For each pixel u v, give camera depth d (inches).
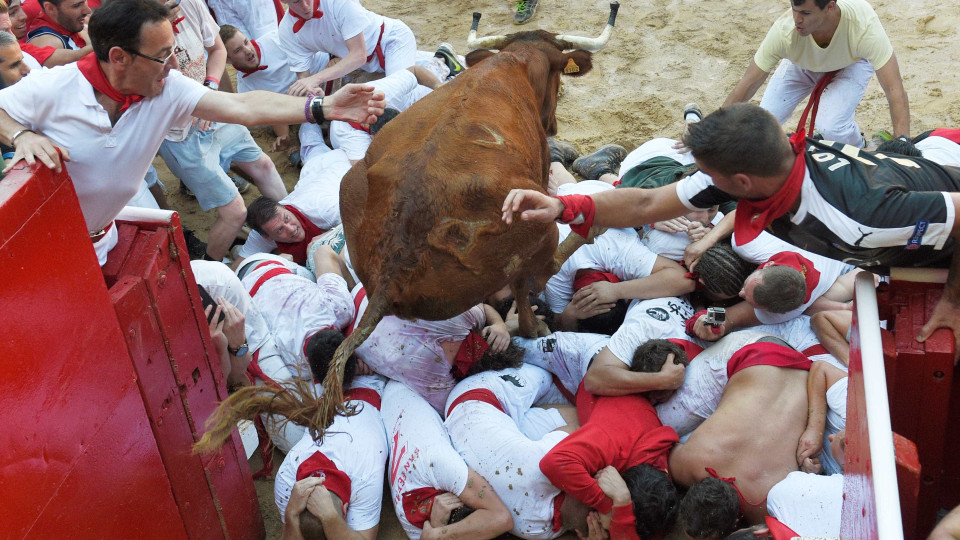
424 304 137.5
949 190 95.7
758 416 144.2
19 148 96.7
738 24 315.6
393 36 252.4
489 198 135.9
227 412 121.1
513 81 163.2
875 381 75.7
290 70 257.4
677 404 157.8
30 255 91.5
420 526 148.8
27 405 90.2
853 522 79.1
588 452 141.0
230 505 142.5
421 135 145.3
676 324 168.4
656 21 322.7
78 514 100.0
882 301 98.5
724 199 105.5
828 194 93.1
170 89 123.8
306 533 143.0
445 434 153.8
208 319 152.6
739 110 92.0
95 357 104.0
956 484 103.5
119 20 111.0
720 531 132.6
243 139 218.4
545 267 165.9
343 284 181.5
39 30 217.2
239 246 231.1
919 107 256.7
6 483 86.4
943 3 309.4
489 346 165.8
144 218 125.5
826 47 199.2
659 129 261.6
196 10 224.1
